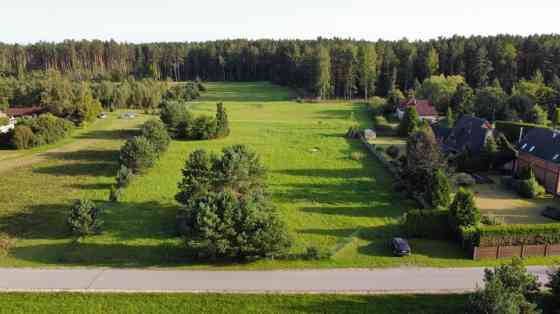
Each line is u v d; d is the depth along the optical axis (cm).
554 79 10175
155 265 3014
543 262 3062
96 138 7569
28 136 6750
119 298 2572
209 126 7469
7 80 11612
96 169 5622
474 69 12288
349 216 3969
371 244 3378
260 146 6931
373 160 6038
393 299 2577
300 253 3112
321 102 12494
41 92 10331
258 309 2469
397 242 3219
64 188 4828
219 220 2984
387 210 4125
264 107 11488
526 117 7925
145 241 3412
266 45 18838
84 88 10150
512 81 12025
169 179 5094
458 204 3384
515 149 5450
